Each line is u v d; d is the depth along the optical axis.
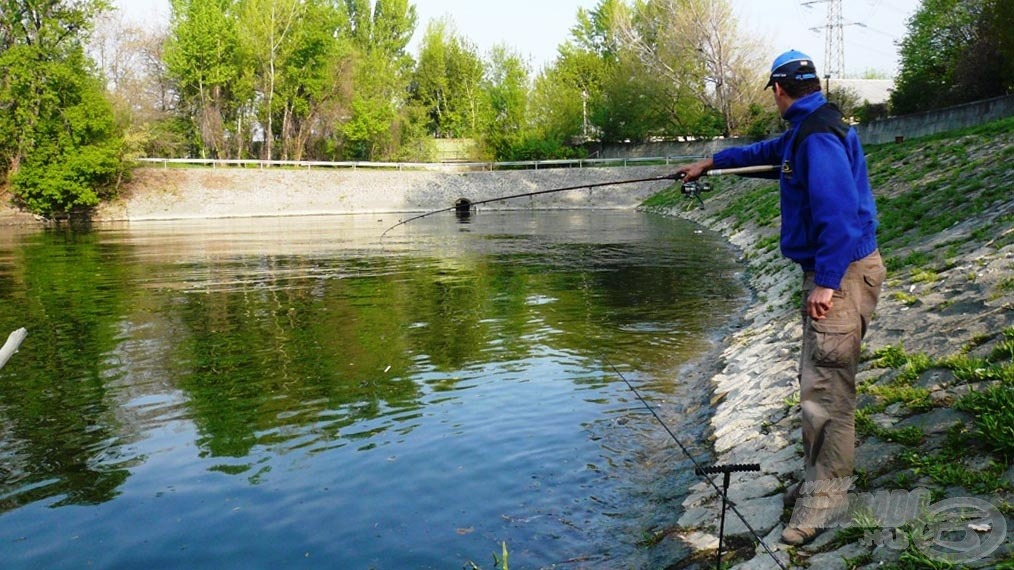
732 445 6.25
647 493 5.74
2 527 5.52
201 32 55.84
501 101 67.12
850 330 4.11
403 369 9.67
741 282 16.20
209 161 51.47
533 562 4.79
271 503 5.77
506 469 6.30
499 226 36.69
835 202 3.91
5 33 47.25
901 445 4.81
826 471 4.27
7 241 31.86
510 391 8.58
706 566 4.45
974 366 5.37
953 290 7.45
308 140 64.25
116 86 56.47
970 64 39.72
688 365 9.55
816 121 4.11
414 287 16.73
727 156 5.03
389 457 6.64
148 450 7.05
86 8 48.22
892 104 47.59
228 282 18.06
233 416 7.97
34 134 45.09
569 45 76.25
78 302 15.51
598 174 54.41
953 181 14.98
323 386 8.99
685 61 59.69
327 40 61.53
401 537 5.17
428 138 69.31
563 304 14.16
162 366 10.16
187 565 4.89
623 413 7.71
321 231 34.94
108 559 5.01
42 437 7.48
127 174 48.12
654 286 16.02
